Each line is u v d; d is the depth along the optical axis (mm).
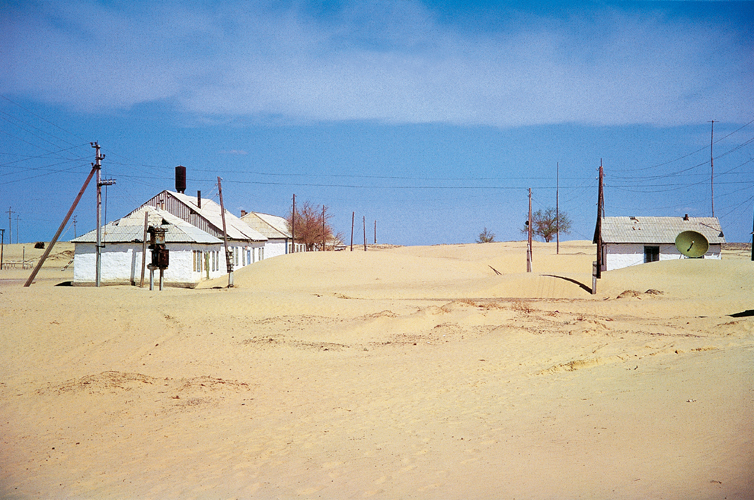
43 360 17891
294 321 25438
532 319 25094
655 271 41094
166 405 12516
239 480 8047
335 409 12000
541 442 8641
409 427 10328
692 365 12734
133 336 21484
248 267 52344
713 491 6098
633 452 7707
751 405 9008
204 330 22859
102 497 7609
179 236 43031
